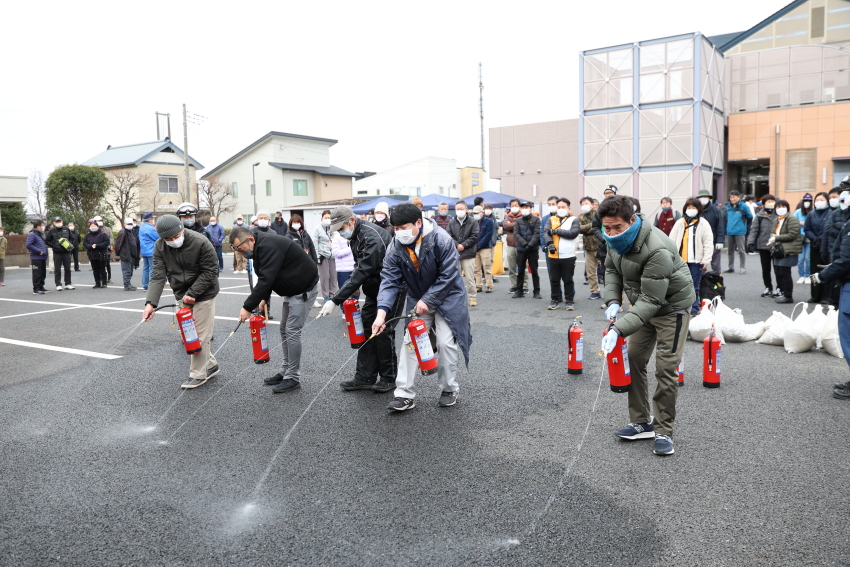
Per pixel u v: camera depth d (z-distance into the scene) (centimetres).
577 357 558
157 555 276
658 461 364
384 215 775
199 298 547
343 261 892
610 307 381
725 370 562
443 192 5697
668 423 375
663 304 361
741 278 1246
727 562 259
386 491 333
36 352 705
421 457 378
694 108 2170
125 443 415
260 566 265
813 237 898
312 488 339
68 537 293
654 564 259
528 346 682
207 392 532
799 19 2456
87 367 629
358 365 527
